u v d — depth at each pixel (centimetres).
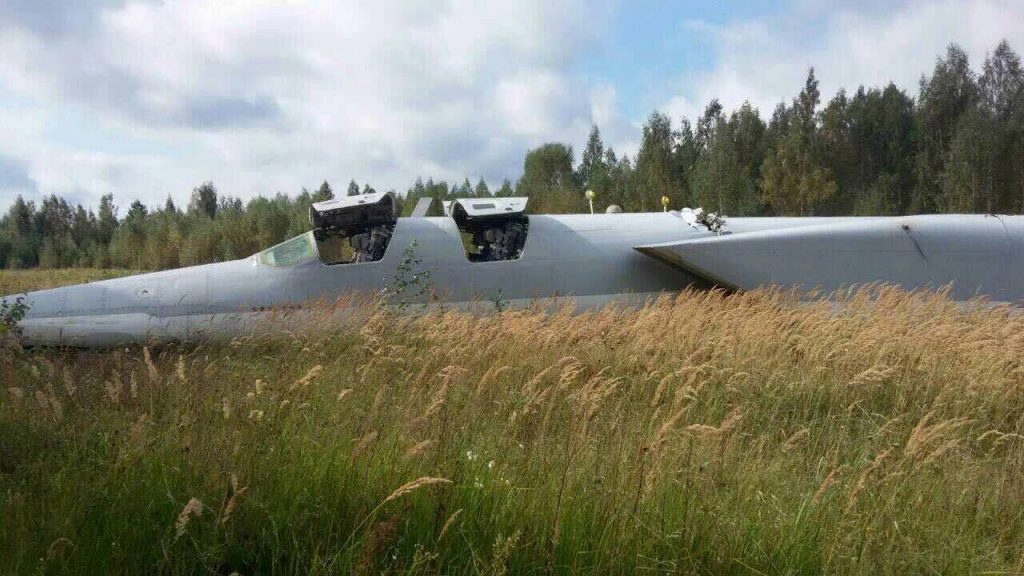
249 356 849
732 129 5281
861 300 1093
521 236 1224
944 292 1225
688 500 425
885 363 788
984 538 468
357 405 553
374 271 1104
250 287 1056
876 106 5712
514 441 514
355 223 1132
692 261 1183
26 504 386
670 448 478
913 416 715
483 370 736
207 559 362
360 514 403
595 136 6172
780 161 4556
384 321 903
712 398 712
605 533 392
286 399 511
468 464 451
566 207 4800
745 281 1198
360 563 349
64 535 355
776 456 573
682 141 5766
